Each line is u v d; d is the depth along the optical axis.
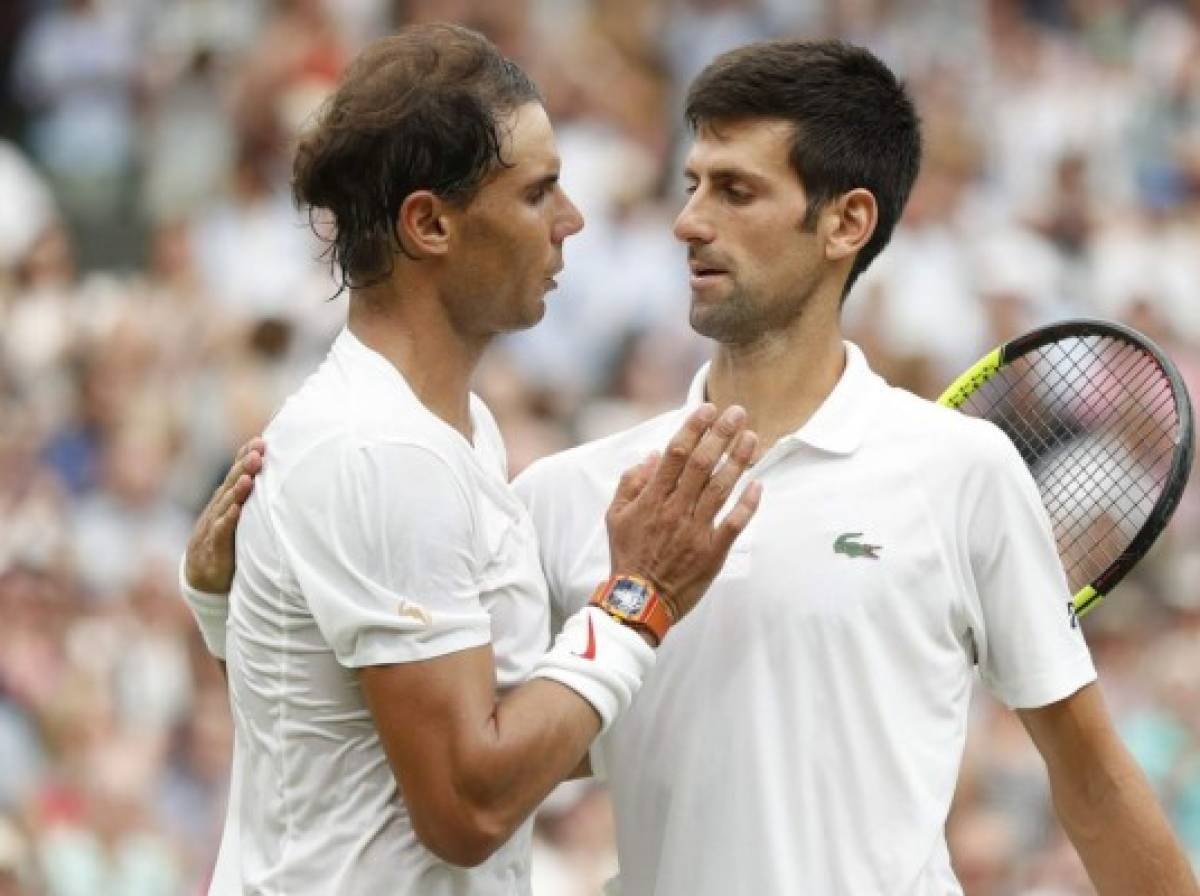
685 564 15.49
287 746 15.59
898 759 16.33
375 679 14.96
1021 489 16.64
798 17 55.50
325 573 15.08
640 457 17.12
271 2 52.91
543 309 16.02
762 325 16.77
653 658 15.52
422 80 15.48
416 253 15.59
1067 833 17.47
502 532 15.74
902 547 16.44
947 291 46.91
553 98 50.97
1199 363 49.44
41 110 53.34
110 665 37.84
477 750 14.81
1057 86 54.91
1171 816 36.78
